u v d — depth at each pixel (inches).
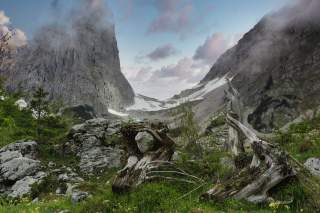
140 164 542.3
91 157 1487.5
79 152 1535.4
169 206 464.8
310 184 472.7
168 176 554.6
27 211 525.7
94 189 660.7
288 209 437.7
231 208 450.3
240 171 493.4
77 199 612.7
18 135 1784.0
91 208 505.7
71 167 1413.6
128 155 573.0
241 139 646.5
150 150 572.7
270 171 466.3
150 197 484.7
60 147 1572.3
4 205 636.7
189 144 1056.8
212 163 650.8
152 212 460.1
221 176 590.2
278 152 474.0
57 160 1485.0
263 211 427.2
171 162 570.3
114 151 1529.3
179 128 1099.3
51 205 596.7
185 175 564.7
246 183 471.8
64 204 605.9
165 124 589.0
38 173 1165.7
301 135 1069.8
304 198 455.2
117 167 1434.5
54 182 1126.4
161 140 569.6
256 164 482.9
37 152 1472.7
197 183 551.5
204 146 1094.4
